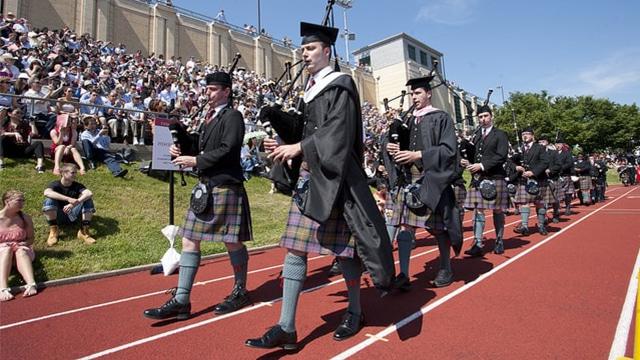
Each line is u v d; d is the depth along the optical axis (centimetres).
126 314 285
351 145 201
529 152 637
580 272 353
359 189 209
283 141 236
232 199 271
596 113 2948
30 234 381
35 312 293
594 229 601
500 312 263
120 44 1470
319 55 227
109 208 564
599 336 223
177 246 509
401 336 229
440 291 314
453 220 313
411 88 349
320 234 210
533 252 448
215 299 313
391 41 3033
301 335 234
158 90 1081
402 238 326
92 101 784
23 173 576
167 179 737
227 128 270
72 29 1470
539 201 580
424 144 318
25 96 634
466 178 1553
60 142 621
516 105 2986
